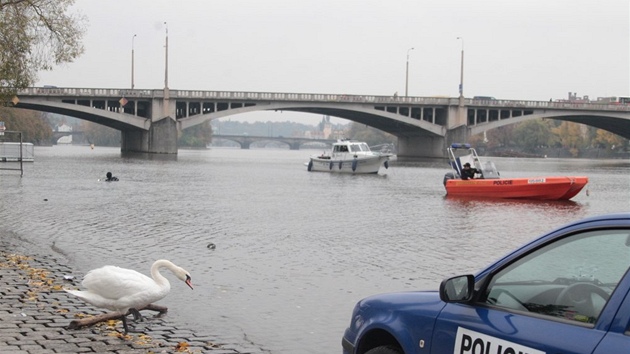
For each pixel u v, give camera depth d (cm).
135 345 936
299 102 10806
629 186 5769
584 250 509
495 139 18575
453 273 1612
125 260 1677
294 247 1978
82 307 1132
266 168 8162
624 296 459
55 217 2575
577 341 470
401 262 1759
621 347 445
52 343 925
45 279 1349
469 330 546
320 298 1302
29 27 2984
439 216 3122
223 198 3728
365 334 647
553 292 515
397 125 12388
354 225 2605
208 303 1236
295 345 986
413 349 594
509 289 546
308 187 4944
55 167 6606
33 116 14488
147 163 8169
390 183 5641
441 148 12131
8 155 6462
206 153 17075
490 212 3447
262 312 1178
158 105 10569
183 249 1880
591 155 16812
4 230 2159
